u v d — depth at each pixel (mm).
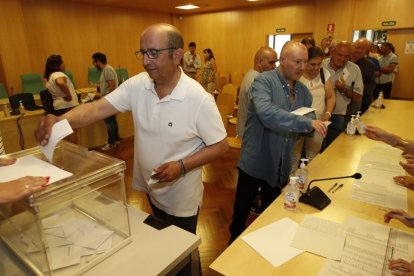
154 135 1354
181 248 943
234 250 994
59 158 1044
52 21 6605
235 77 8477
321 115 2527
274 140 1731
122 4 7406
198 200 1483
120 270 846
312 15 7141
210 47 9188
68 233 942
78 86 7320
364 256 952
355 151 1992
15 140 3623
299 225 1128
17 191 708
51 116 1074
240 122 2631
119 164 923
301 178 1417
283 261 938
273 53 2381
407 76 6293
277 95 1705
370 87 3262
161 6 7879
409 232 1077
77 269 829
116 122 4430
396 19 6121
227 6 8062
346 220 1154
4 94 5008
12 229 848
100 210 1003
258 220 1172
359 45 3141
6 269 851
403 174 1590
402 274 814
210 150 1309
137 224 1067
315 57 2377
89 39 7395
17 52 6008
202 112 1285
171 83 1285
